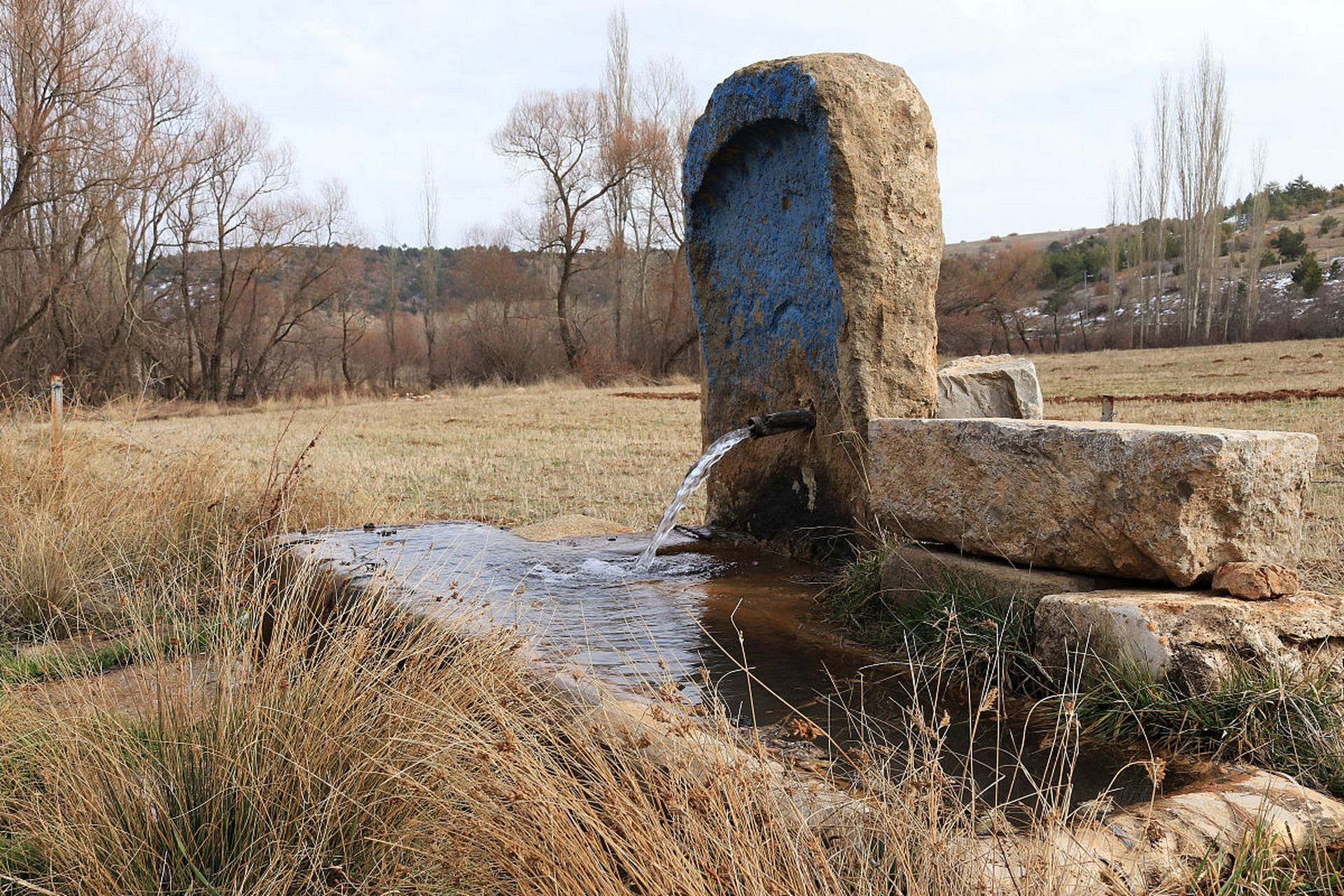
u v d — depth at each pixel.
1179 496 3.22
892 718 3.19
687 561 5.64
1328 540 6.07
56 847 3.00
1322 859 2.44
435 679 3.39
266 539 6.07
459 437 19.25
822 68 5.24
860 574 4.54
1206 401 19.73
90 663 4.76
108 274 34.25
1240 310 61.44
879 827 2.25
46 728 3.63
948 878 2.07
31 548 6.37
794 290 5.79
